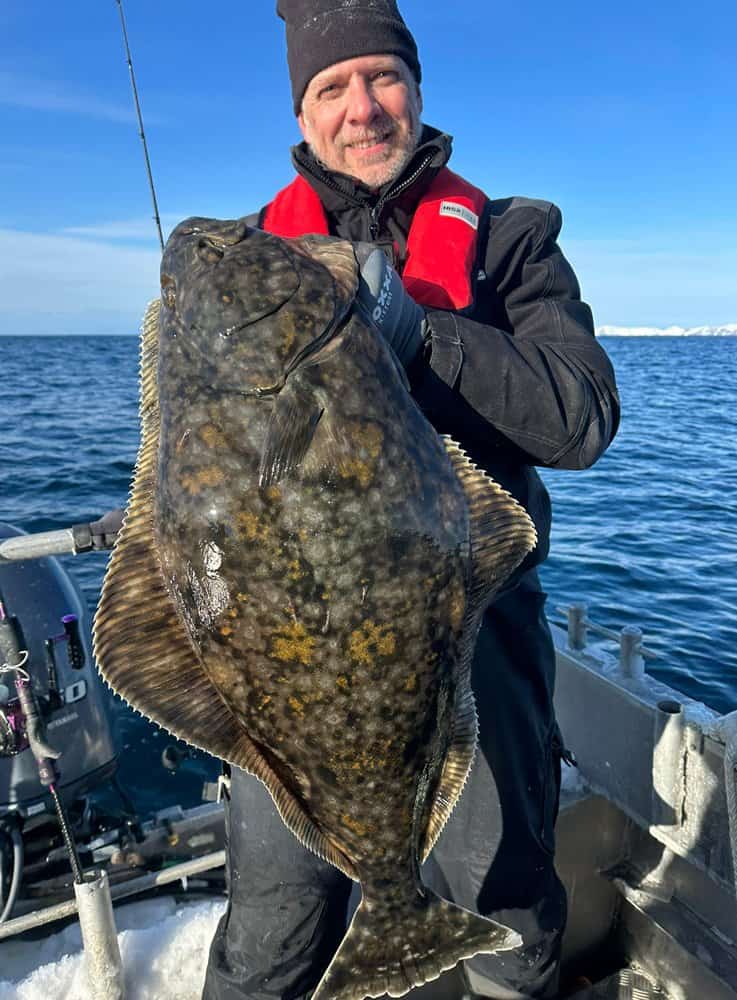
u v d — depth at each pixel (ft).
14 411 76.69
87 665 10.59
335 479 4.79
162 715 5.15
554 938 7.93
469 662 5.76
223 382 4.95
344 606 4.87
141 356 5.75
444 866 8.03
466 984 8.40
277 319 4.93
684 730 8.15
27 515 36.22
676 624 23.76
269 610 4.88
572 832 9.16
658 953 9.02
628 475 47.62
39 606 10.18
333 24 6.72
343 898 7.25
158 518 5.08
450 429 6.40
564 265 7.45
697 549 31.40
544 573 28.58
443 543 5.14
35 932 8.44
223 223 5.57
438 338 5.84
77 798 10.21
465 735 5.84
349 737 5.16
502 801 7.55
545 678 7.93
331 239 5.69
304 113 7.24
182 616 5.12
